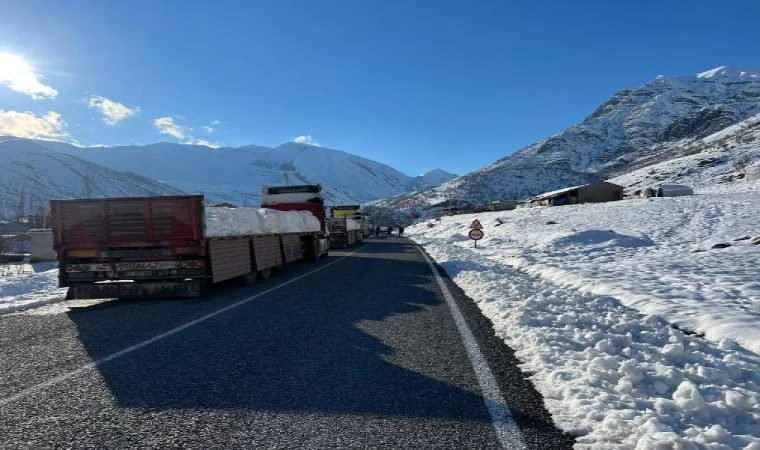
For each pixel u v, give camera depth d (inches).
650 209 1496.1
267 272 518.9
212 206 422.6
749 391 153.9
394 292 406.3
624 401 144.3
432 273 565.6
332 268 641.6
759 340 213.0
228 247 416.8
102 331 261.9
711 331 239.5
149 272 375.2
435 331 254.5
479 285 412.2
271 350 217.8
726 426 129.1
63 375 182.4
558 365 184.5
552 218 1603.1
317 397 157.0
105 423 137.1
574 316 256.8
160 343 232.2
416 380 173.6
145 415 142.8
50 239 1242.6
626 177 5506.9
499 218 1806.1
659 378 162.9
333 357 205.5
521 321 256.4
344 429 131.6
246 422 137.0
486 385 166.9
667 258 564.4
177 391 163.6
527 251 808.3
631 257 636.1
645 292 345.7
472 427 132.5
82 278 378.0
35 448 122.3
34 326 279.3
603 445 118.6
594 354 190.5
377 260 782.5
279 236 566.6
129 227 376.2
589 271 477.4
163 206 374.6
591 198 3024.1
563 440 124.4
